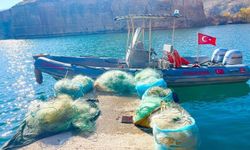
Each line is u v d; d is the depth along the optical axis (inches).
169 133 251.4
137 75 484.4
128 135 305.0
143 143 286.0
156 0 3440.0
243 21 3206.2
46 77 735.7
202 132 347.3
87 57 633.0
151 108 324.5
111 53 1234.0
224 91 522.3
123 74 481.4
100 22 3659.0
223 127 359.6
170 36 1823.3
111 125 331.3
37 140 301.0
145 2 3491.6
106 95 449.1
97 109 379.2
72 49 1562.5
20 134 315.9
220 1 4633.4
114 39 2068.2
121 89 462.3
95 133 311.6
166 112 293.7
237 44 1195.3
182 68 538.3
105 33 3324.3
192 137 254.5
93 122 339.9
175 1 3326.8
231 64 559.5
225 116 398.0
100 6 3740.2
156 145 260.4
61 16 3809.1
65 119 325.7
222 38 1510.8
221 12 4320.9
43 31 3777.1
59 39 2770.7
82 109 350.9
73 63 621.3
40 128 317.1
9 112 480.4
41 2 3927.2
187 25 3088.1
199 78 535.8
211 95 502.3
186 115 292.0
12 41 3144.7
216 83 547.5
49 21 3799.2
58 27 3772.1
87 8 3764.8
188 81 535.2
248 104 447.5
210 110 425.7
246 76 548.1
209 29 2455.7
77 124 321.1
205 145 314.0
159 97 363.9
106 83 469.7
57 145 288.0
